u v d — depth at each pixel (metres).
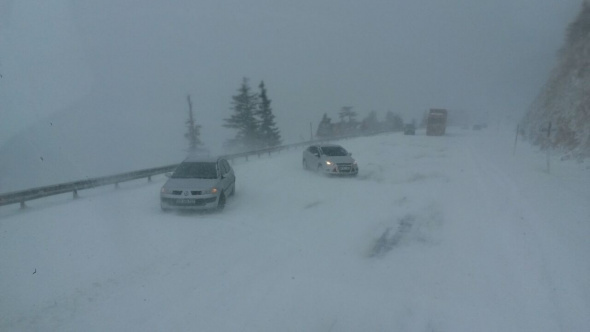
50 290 6.05
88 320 5.24
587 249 7.82
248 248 8.33
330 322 5.34
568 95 27.38
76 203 12.35
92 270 6.85
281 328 5.15
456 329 5.18
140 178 18.02
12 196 10.86
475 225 9.90
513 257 7.60
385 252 8.18
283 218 10.87
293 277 6.82
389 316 5.52
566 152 22.98
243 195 14.20
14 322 5.12
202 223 10.17
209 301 5.86
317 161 19.80
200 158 13.19
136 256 7.61
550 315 5.45
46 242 8.21
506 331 5.10
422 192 14.39
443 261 7.60
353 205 12.44
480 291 6.27
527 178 16.47
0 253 7.49
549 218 10.05
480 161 23.66
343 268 7.29
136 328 5.07
